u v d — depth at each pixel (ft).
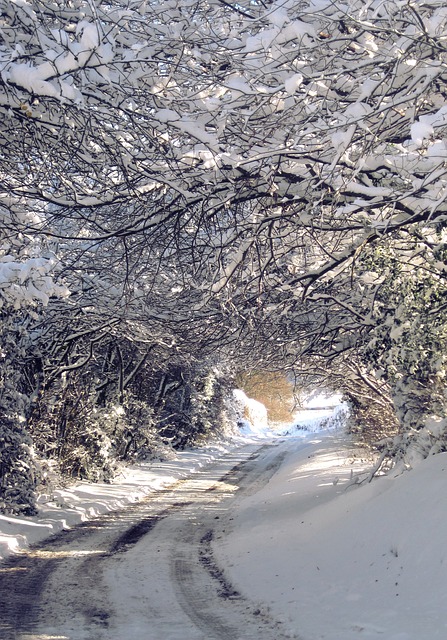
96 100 32.91
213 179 32.76
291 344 55.36
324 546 38.40
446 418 43.47
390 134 32.78
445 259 37.35
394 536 33.76
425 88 28.12
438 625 23.97
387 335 44.42
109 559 39.93
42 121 31.94
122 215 38.96
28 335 58.39
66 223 45.14
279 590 31.86
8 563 38.24
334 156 30.22
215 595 31.73
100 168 34.45
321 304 47.67
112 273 45.88
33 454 54.03
